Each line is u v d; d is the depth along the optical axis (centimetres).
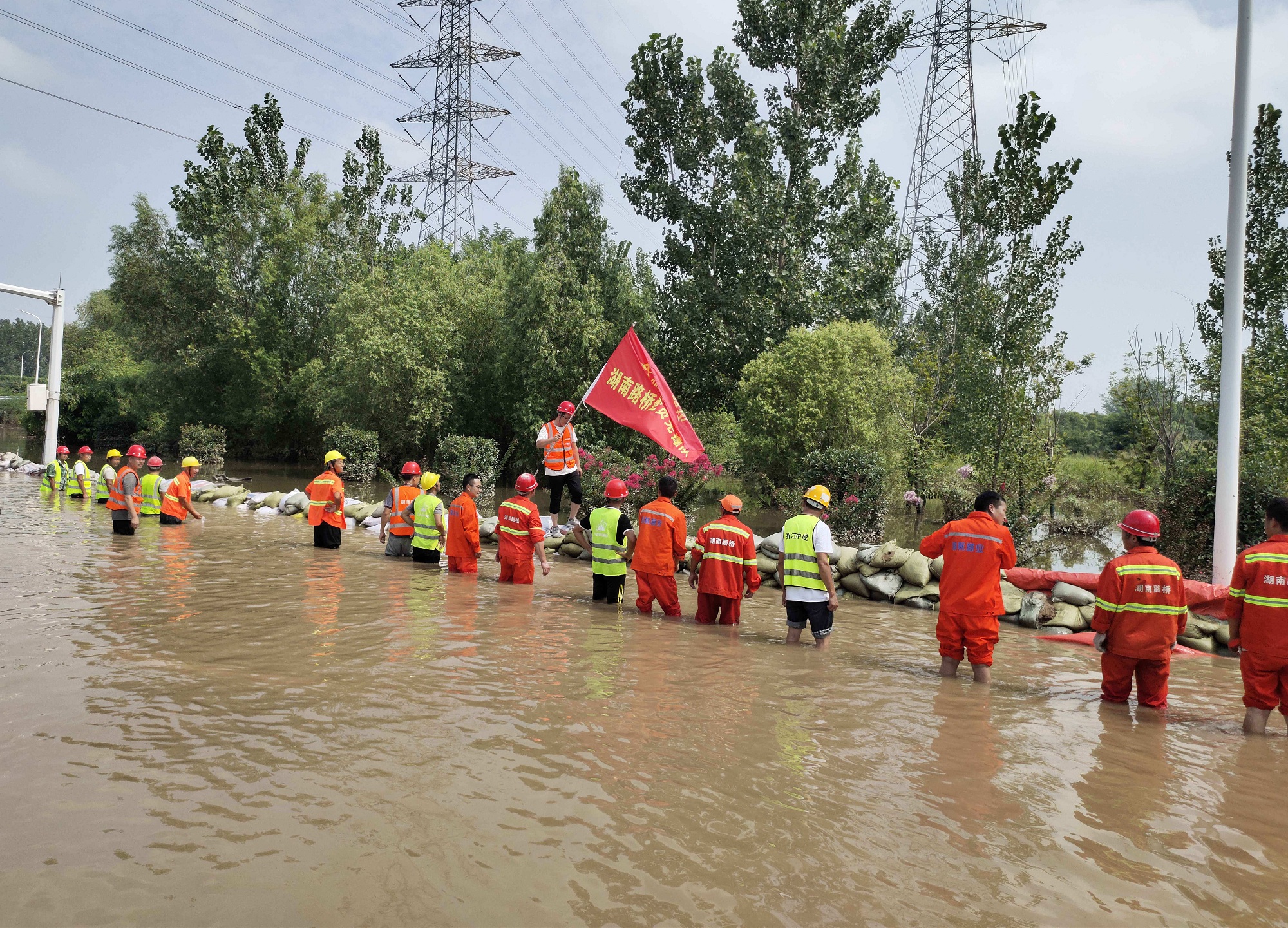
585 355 2580
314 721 427
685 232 2666
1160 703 554
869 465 1512
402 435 2820
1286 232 1277
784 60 2497
